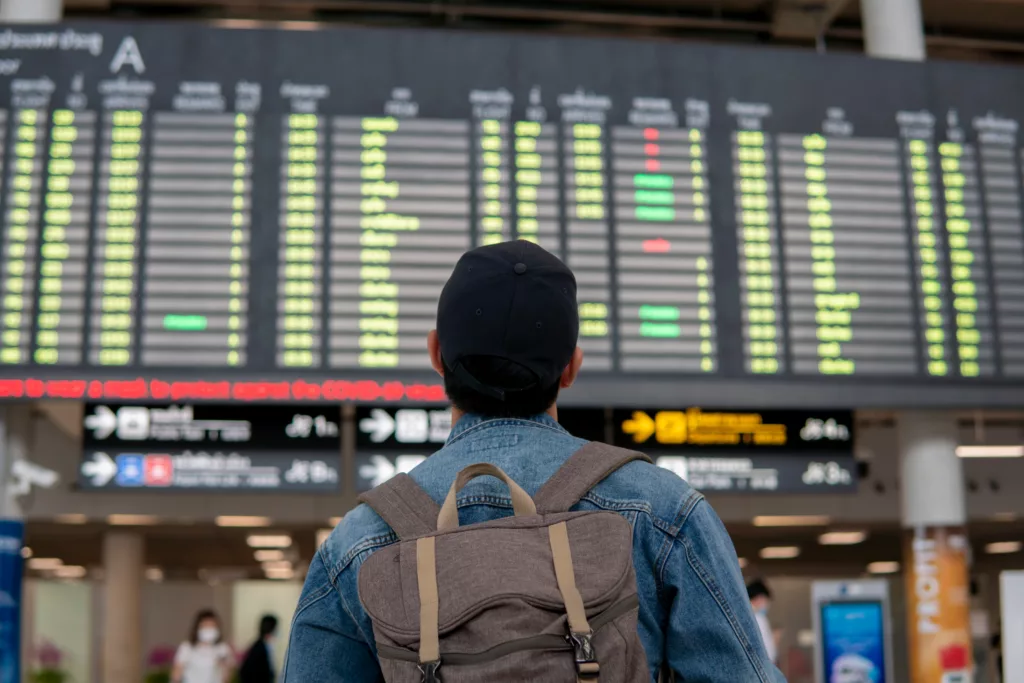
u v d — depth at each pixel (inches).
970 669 229.1
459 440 51.0
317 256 205.3
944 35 286.4
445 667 40.7
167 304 200.4
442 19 269.0
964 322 220.2
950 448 239.1
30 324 197.5
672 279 213.0
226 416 207.6
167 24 210.8
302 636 48.8
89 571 749.9
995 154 229.0
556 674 40.1
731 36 279.1
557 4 267.3
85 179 203.6
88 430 205.0
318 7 263.1
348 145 210.1
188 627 700.7
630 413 219.9
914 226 223.0
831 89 226.2
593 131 216.7
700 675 45.8
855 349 215.5
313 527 489.1
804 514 373.7
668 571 46.3
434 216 209.3
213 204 205.2
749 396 210.2
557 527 43.8
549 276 50.4
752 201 218.7
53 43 207.8
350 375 200.8
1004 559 696.4
